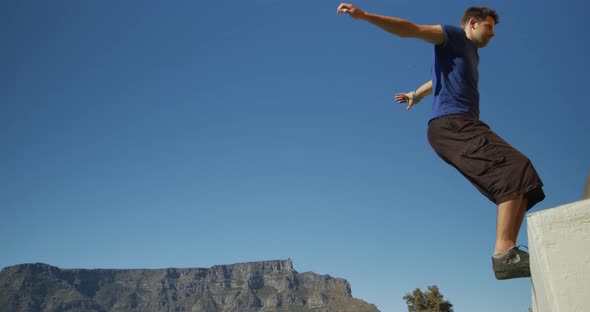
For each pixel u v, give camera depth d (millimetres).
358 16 3297
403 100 4742
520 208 3035
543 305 2416
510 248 2896
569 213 2178
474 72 3537
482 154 3150
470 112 3387
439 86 3543
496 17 3773
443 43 3529
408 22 3410
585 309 2047
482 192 3201
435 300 41781
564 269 2129
